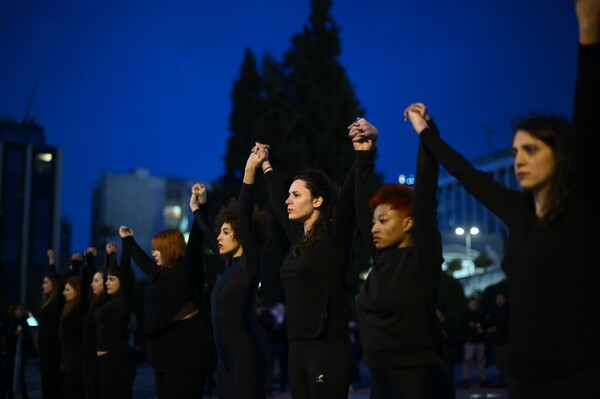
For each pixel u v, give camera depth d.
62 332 7.38
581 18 1.96
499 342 11.66
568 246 1.99
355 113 29.66
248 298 4.31
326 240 3.65
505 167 73.88
